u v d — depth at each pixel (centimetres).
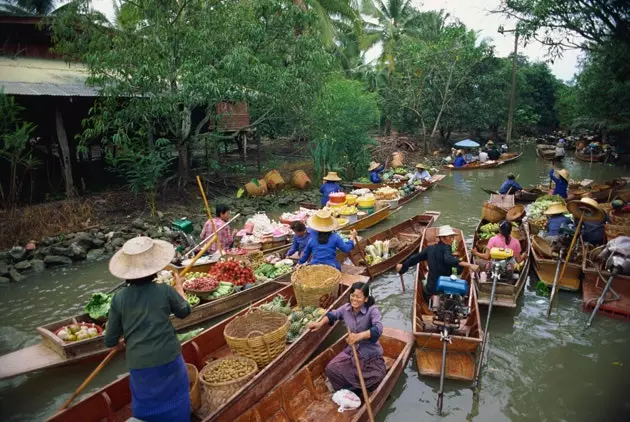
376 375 507
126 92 1184
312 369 527
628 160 2614
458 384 554
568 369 593
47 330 584
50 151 1414
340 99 1841
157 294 388
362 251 881
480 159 2483
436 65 2755
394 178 1858
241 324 570
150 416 392
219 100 1290
